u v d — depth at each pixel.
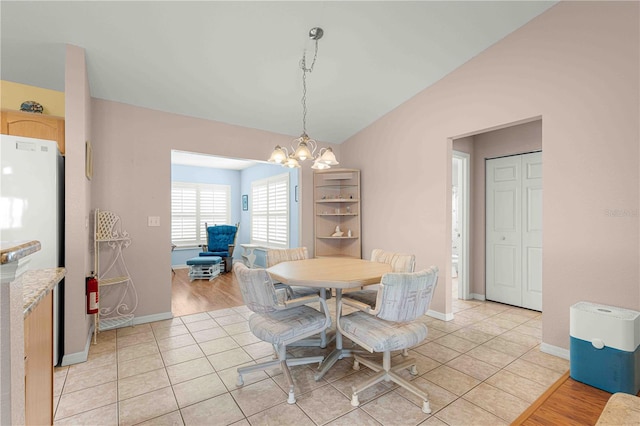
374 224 4.25
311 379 2.13
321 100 3.62
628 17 2.15
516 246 3.82
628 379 1.89
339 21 2.48
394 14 2.46
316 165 2.77
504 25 2.66
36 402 1.06
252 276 1.90
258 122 3.97
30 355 0.99
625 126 2.17
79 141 2.44
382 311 1.81
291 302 1.99
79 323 2.40
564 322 2.45
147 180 3.31
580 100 2.37
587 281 2.33
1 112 2.53
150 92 3.12
